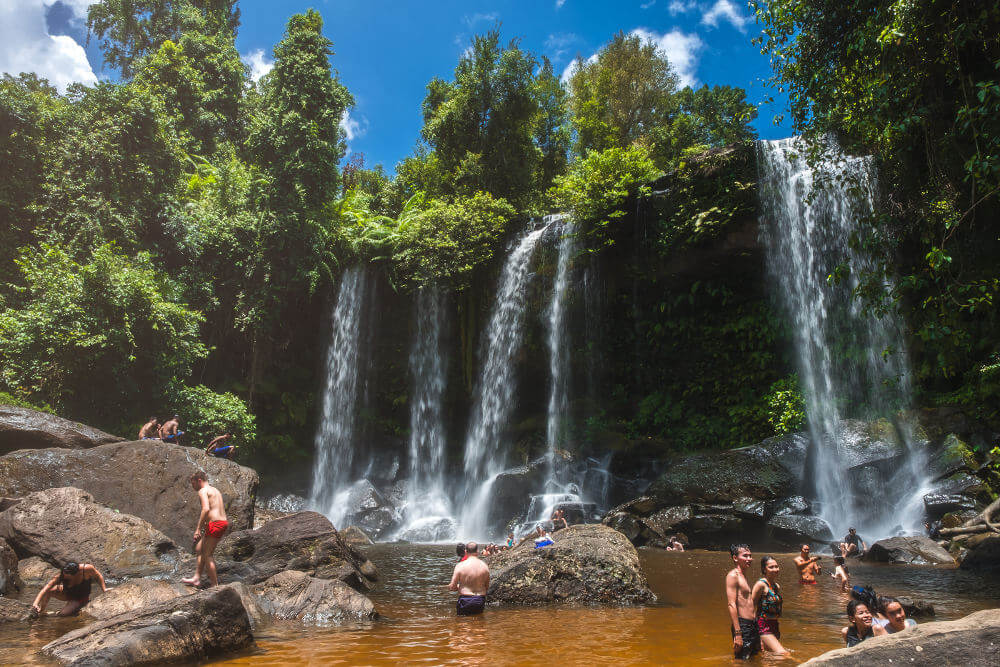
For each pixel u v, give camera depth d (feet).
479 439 80.18
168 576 27.58
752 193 63.52
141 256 60.70
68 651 16.35
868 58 31.96
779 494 50.11
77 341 50.75
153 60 95.50
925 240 35.37
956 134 30.09
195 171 89.97
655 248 69.72
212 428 59.62
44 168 68.64
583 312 77.05
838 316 60.29
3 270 62.44
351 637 19.70
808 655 16.84
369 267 86.53
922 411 50.90
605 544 28.89
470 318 82.48
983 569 33.42
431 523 68.33
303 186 77.20
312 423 82.28
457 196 87.10
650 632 20.15
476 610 23.84
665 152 96.48
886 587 28.58
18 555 28.50
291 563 29.55
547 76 104.37
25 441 40.16
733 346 69.21
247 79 107.55
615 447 70.85
